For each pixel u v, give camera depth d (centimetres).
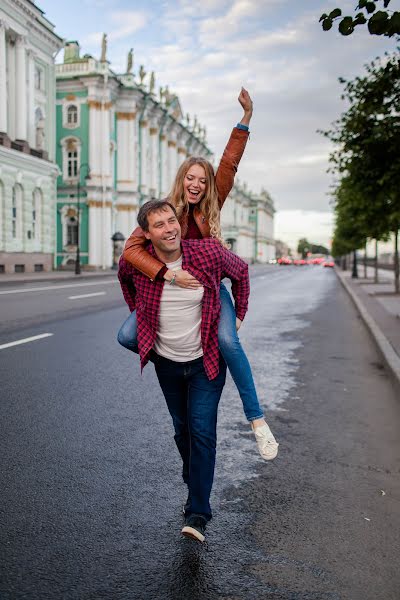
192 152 8106
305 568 288
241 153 349
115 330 1122
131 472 408
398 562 295
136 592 264
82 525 328
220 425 534
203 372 312
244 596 263
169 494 373
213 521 338
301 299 2220
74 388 649
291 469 427
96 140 4925
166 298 296
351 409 607
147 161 5975
